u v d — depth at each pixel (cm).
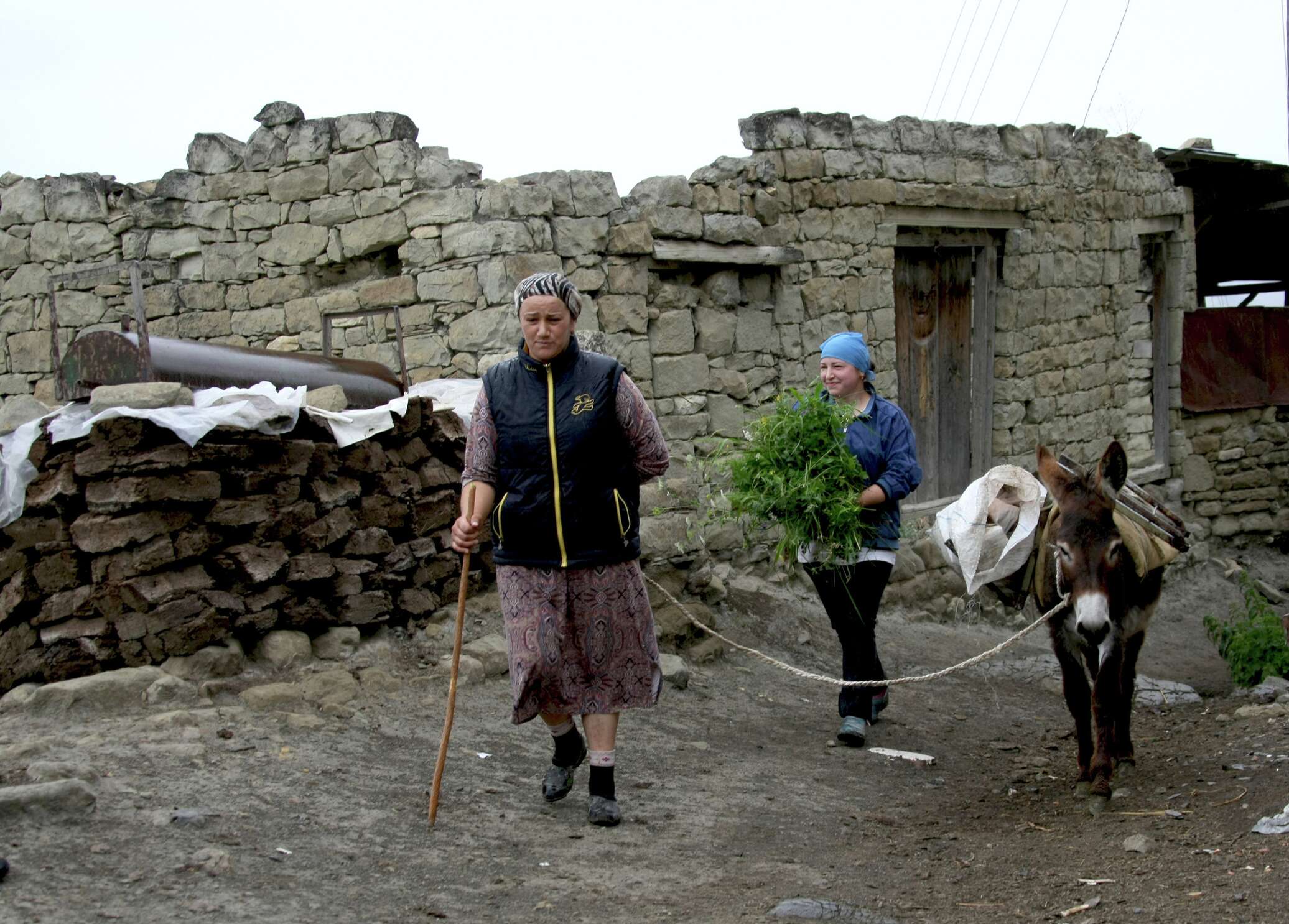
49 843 393
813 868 454
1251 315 1480
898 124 1078
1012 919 401
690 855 459
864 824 522
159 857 395
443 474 703
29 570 577
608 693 472
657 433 467
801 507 624
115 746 491
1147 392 1407
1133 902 407
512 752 561
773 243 976
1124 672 603
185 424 564
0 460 581
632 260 886
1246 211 1482
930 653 947
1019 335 1200
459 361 846
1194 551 1383
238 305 955
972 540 601
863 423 647
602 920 388
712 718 678
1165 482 1419
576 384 455
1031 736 736
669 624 777
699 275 945
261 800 459
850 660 652
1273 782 553
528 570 461
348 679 597
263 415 595
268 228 936
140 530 565
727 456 735
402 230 869
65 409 599
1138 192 1337
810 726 690
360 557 654
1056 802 563
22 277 1031
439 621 693
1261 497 1491
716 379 943
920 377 1140
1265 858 439
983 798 577
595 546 459
